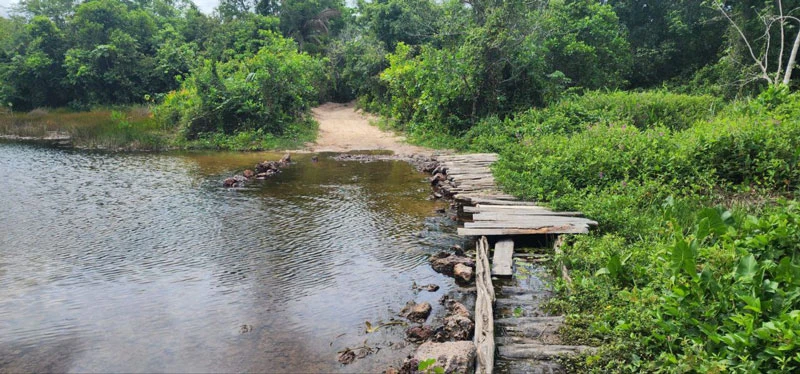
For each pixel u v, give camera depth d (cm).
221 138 1734
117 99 3036
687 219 654
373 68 2739
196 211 880
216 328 470
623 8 2723
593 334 425
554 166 898
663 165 827
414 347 438
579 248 600
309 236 746
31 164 1352
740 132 824
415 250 689
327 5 4150
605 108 1513
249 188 1070
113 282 574
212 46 3142
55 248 686
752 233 489
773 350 316
